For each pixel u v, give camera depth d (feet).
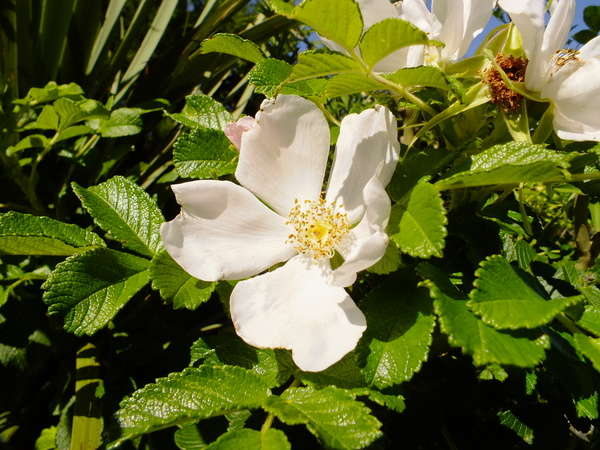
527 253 0.64
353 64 0.57
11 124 1.01
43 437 0.97
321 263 0.64
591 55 0.61
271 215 0.65
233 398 0.52
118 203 0.73
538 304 0.47
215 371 0.54
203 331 0.97
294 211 0.65
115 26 1.54
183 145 0.72
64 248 0.69
